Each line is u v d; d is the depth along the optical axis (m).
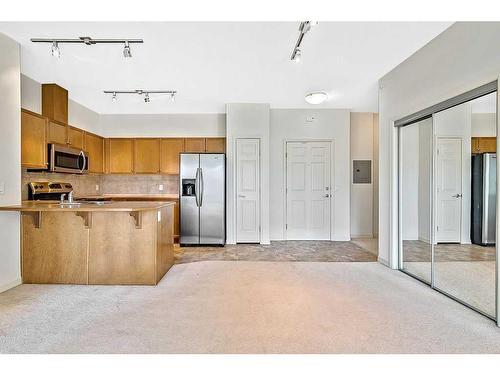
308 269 3.98
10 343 2.11
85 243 3.40
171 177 6.50
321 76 4.24
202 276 3.69
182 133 6.34
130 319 2.49
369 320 2.47
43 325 2.37
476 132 2.91
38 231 3.40
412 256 3.79
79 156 5.18
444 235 3.27
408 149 3.83
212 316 2.55
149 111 6.16
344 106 5.89
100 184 6.51
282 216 6.11
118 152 6.27
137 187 6.52
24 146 3.87
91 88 4.73
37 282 3.40
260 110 5.75
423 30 2.98
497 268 2.37
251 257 4.70
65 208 3.05
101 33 3.01
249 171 5.79
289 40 3.16
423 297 2.99
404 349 2.05
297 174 6.11
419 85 3.42
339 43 3.24
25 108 4.14
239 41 3.18
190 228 5.61
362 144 6.48
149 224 3.39
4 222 3.14
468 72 2.68
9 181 3.15
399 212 3.96
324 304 2.81
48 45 3.26
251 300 2.90
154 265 3.38
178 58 3.61
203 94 5.10
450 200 3.22
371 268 4.03
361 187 6.49
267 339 2.17
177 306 2.76
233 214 5.75
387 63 3.78
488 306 2.74
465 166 3.08
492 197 2.92
